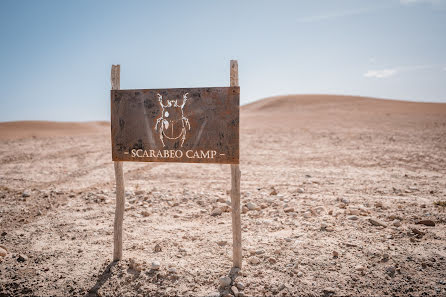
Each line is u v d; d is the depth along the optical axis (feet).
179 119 12.98
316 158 44.24
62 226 18.76
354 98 246.06
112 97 13.62
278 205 22.06
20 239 16.83
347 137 65.98
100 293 11.66
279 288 11.69
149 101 13.26
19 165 43.34
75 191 27.30
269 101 276.82
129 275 12.75
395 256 13.74
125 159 13.60
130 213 21.01
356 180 29.84
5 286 12.19
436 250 14.17
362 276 12.35
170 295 11.51
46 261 14.25
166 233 17.48
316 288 11.66
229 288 11.83
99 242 16.35
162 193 25.93
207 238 16.61
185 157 13.01
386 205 21.20
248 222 18.83
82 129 128.36
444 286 11.49
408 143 54.65
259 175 33.58
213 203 22.86
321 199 23.30
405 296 11.06
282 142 62.95
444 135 61.31
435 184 27.48
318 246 15.02
